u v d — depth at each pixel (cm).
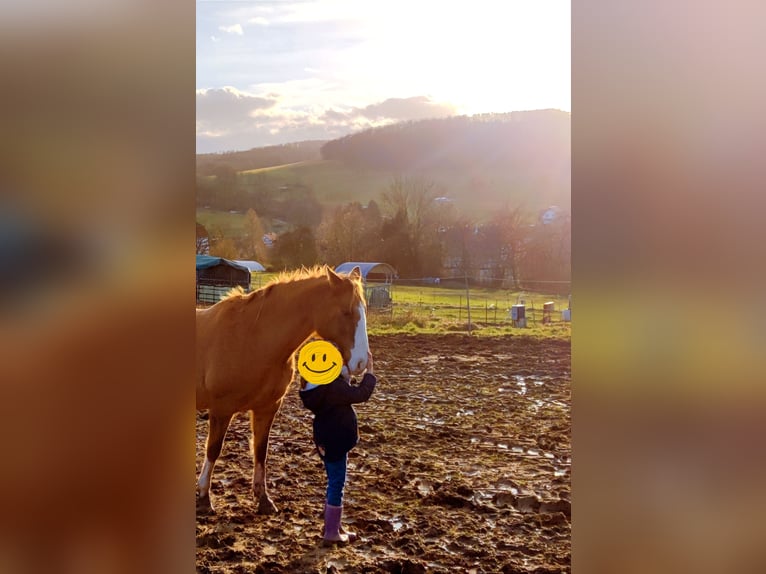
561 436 538
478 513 388
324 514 376
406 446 512
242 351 349
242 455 508
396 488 426
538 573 309
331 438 334
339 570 310
